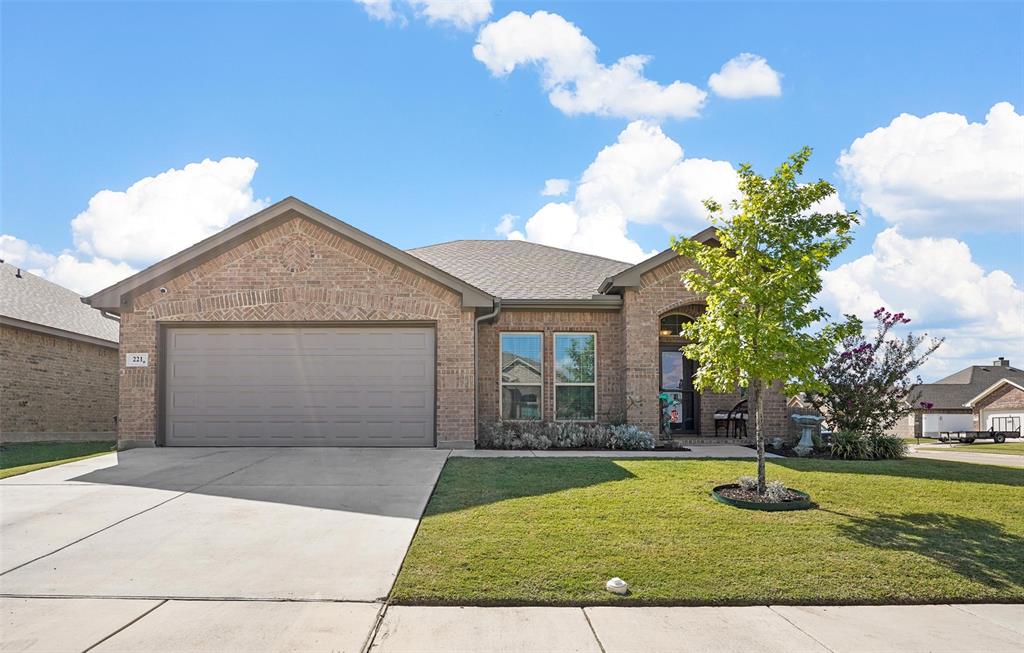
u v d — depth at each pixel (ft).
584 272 56.80
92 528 23.38
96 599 17.19
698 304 50.67
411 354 44.29
